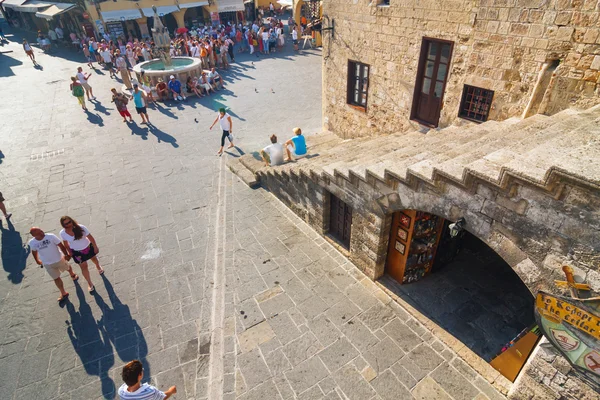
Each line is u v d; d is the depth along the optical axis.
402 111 9.82
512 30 6.57
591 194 3.07
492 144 5.04
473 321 5.97
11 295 7.23
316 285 6.89
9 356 5.98
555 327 3.72
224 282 7.10
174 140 13.62
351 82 11.45
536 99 6.57
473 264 7.17
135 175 11.37
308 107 16.55
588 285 3.35
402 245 6.21
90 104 17.55
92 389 5.43
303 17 28.67
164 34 18.61
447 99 8.31
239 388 5.20
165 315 6.57
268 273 7.26
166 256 8.03
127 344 6.07
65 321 6.58
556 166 3.13
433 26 8.02
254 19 39.44
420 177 4.68
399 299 6.42
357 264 7.19
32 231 6.27
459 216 4.50
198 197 10.17
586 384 3.88
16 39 36.31
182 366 5.64
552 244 3.56
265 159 10.21
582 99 5.96
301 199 8.51
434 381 5.14
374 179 5.62
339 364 5.44
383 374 5.27
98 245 8.46
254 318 6.27
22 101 18.31
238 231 8.59
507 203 3.82
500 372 5.14
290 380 5.27
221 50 22.52
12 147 13.45
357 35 10.30
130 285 7.27
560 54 6.04
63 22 31.31
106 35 26.30
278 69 22.67
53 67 24.89
